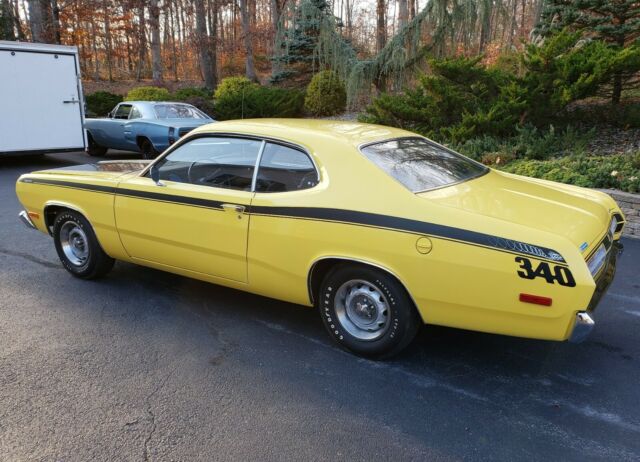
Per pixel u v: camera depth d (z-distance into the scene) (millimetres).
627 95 11484
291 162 3721
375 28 34781
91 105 19562
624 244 6273
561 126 10094
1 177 10703
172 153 4316
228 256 3967
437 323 3299
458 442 2791
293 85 21656
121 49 38062
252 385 3328
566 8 12031
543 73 10047
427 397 3205
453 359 3664
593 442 2789
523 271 2926
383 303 3477
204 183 4094
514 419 2986
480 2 11078
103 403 3125
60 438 2811
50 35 23984
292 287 3760
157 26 28969
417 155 3869
